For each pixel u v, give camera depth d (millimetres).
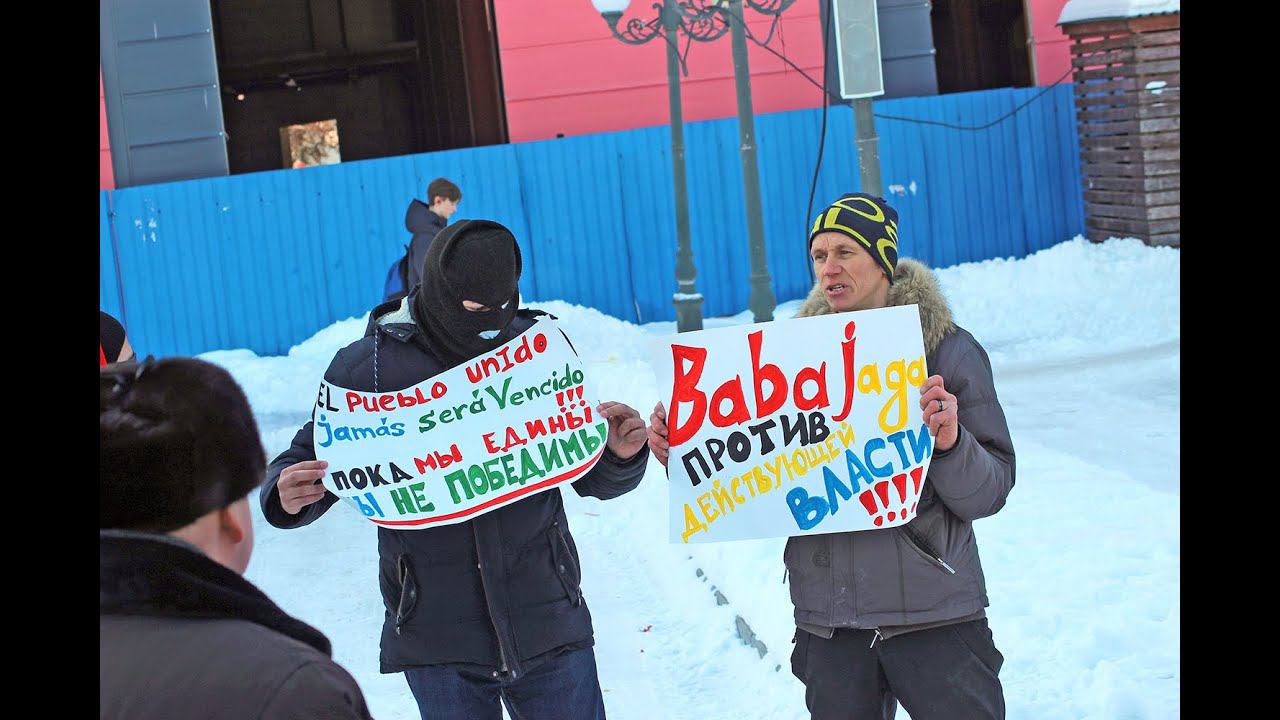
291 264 16859
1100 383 11234
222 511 1941
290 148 26766
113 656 1736
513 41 18031
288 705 1724
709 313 17562
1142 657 4996
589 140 17250
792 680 5219
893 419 3510
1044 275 16125
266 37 25016
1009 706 4730
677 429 3723
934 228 17953
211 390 1889
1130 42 16484
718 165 17406
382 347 3775
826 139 17547
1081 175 18125
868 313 3564
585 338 15812
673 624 6398
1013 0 20391
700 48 18281
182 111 16969
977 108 17938
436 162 17016
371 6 25125
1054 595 5770
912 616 3328
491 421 3727
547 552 3711
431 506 3641
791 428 3592
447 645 3600
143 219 16562
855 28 9148
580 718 3754
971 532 3457
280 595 7473
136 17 16844
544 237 17312
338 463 3695
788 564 3596
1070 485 7660
